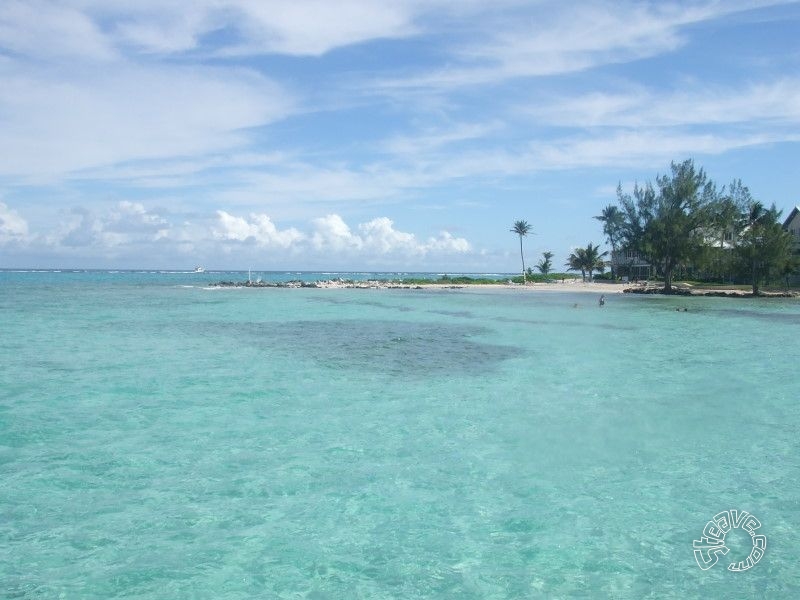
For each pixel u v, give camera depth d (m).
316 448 11.46
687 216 71.00
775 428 12.88
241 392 16.36
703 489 9.42
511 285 106.12
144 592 6.42
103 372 19.12
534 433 12.51
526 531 7.98
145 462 10.57
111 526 8.01
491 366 20.84
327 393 16.33
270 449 11.38
